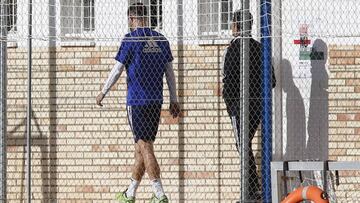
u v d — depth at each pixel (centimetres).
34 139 3728
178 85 3694
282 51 3678
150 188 3688
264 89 3456
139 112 3456
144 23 3503
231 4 3719
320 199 3036
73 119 3725
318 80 3672
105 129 3716
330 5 3659
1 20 3488
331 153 3666
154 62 3481
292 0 3662
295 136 3678
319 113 3669
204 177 3678
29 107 3484
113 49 3722
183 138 3684
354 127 3656
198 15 3725
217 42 3678
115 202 3712
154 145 3697
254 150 3616
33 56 3738
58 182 3728
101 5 3750
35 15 3762
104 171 3716
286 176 3531
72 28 3781
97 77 3725
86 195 3722
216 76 3675
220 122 3669
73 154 3725
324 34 3662
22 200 3731
